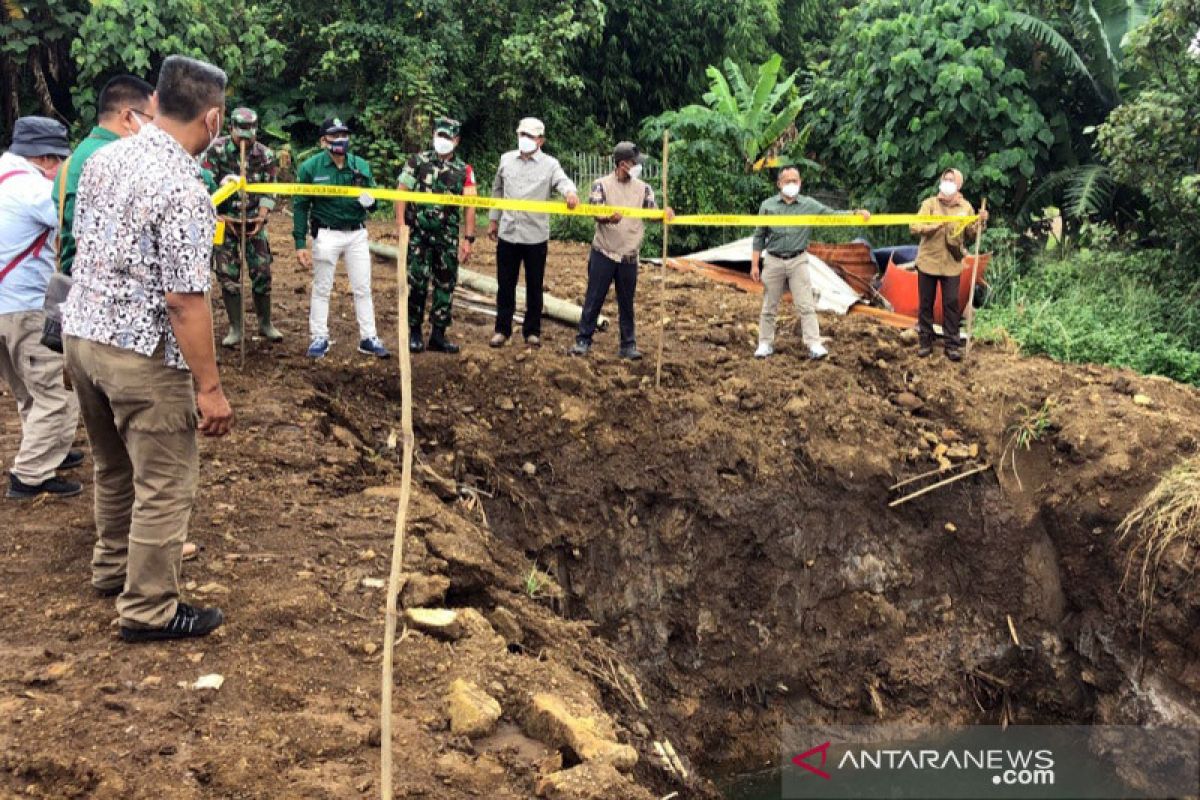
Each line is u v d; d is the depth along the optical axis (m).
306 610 4.30
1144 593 7.14
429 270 7.70
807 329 8.69
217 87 3.59
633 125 19.75
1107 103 13.18
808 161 16.89
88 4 13.48
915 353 9.11
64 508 5.07
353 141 15.84
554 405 7.62
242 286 7.25
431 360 7.80
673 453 7.57
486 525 6.72
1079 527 7.66
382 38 15.53
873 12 13.91
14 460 5.60
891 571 7.82
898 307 10.85
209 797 3.09
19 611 4.06
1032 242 13.48
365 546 5.05
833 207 17.77
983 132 12.99
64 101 14.51
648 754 5.18
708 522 7.52
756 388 8.07
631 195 7.94
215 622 4.04
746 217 7.94
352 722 3.61
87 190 3.57
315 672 3.90
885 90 13.21
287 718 3.54
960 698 7.73
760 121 16.58
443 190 7.48
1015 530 7.85
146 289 3.50
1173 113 10.45
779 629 7.56
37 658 3.71
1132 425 7.79
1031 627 7.80
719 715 7.33
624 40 19.06
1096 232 12.48
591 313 8.19
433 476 6.74
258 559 4.71
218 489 5.45
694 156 16.06
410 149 15.82
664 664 7.40
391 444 7.04
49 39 13.33
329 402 7.09
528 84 16.95
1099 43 12.84
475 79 17.03
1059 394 8.35
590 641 5.76
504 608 5.17
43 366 4.99
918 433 8.12
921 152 13.37
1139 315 10.96
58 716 3.37
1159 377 8.88
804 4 23.22
